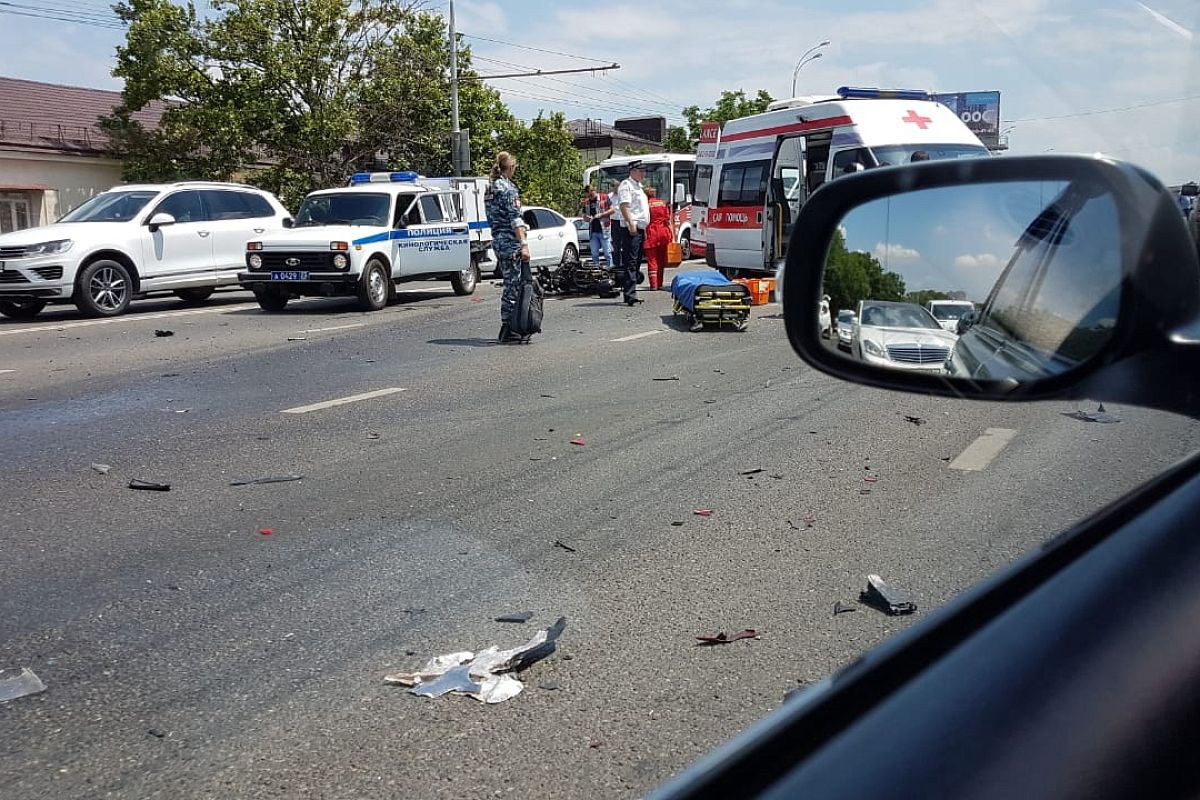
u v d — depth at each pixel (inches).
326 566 172.9
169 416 298.5
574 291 678.5
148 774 110.0
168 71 1237.7
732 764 39.1
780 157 650.8
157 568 172.7
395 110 1348.4
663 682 129.3
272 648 141.0
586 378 352.5
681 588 160.7
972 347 56.1
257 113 1248.8
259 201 681.0
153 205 623.8
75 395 333.4
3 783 108.2
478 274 751.1
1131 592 41.3
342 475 231.1
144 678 132.3
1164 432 60.2
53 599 159.2
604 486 219.6
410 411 301.0
